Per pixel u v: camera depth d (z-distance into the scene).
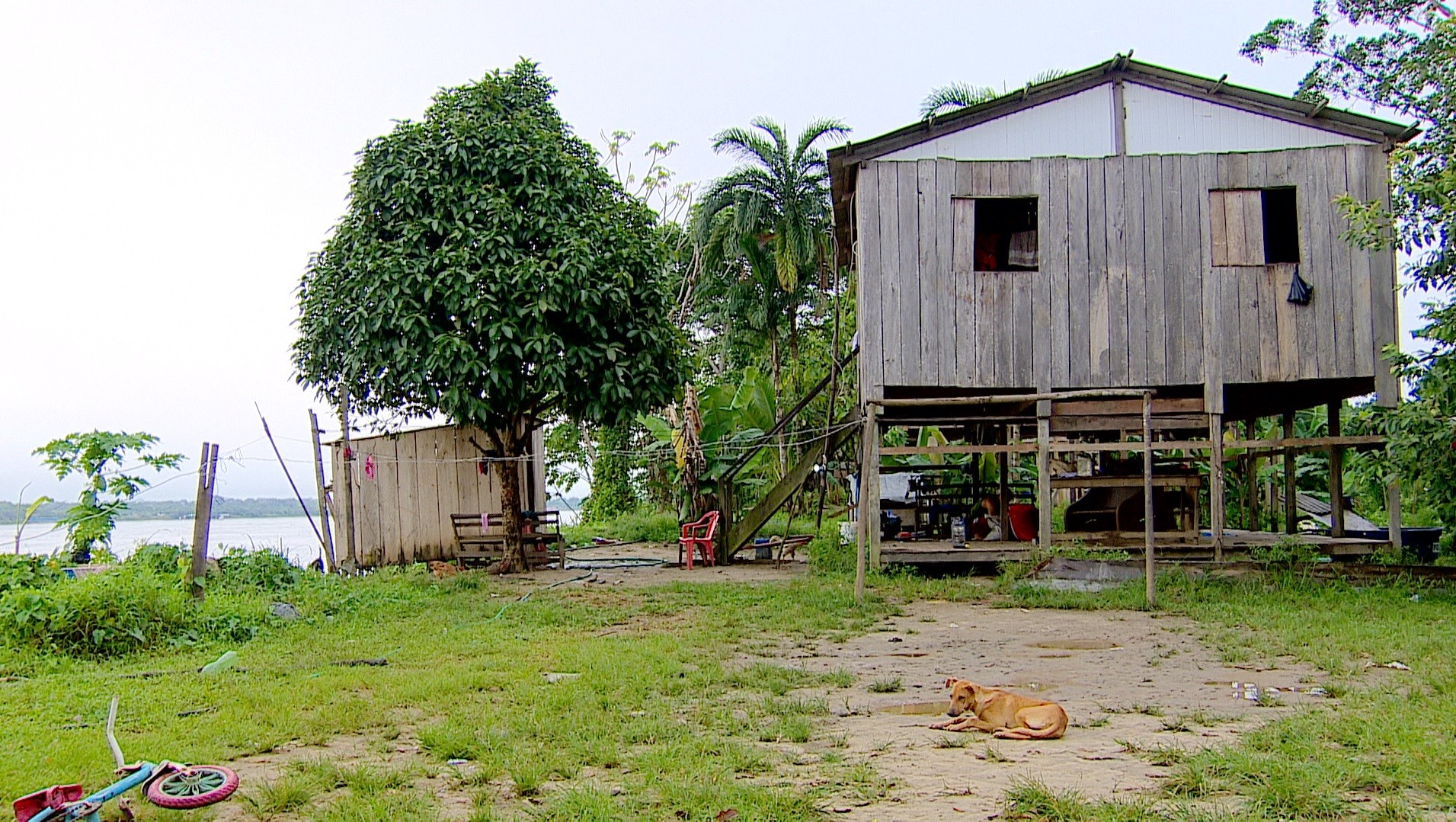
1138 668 8.05
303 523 39.38
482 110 16.03
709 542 17.27
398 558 17.16
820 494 21.61
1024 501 19.52
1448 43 12.83
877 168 14.62
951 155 14.67
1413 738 5.16
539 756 5.28
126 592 9.37
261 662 8.51
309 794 4.78
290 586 12.77
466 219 15.26
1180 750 5.18
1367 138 14.12
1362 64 23.08
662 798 4.51
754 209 27.88
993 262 16.27
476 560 17.55
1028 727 5.64
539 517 17.62
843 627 10.35
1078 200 14.44
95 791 4.83
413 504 17.41
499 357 15.06
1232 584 12.70
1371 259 13.99
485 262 15.05
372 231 15.61
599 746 5.43
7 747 5.61
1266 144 14.34
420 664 8.34
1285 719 5.74
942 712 6.48
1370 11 22.42
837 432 17.70
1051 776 4.84
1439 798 4.32
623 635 9.91
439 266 14.95
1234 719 6.04
